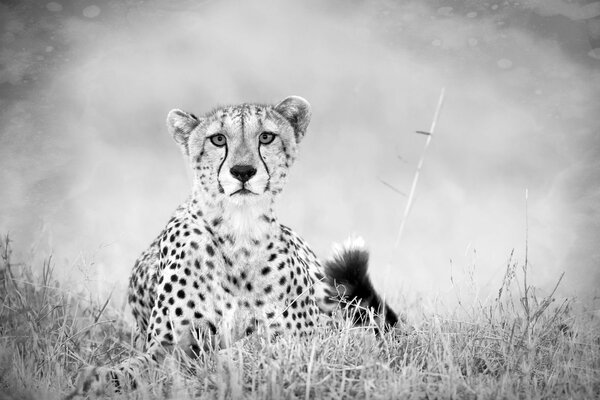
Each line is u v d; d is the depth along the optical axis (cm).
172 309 635
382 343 640
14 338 640
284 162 665
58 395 567
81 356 636
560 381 568
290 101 693
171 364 583
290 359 565
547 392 554
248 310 640
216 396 538
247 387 552
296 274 665
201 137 659
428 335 640
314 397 540
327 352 588
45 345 643
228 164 634
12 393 561
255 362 573
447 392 538
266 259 645
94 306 742
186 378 584
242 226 636
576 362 604
